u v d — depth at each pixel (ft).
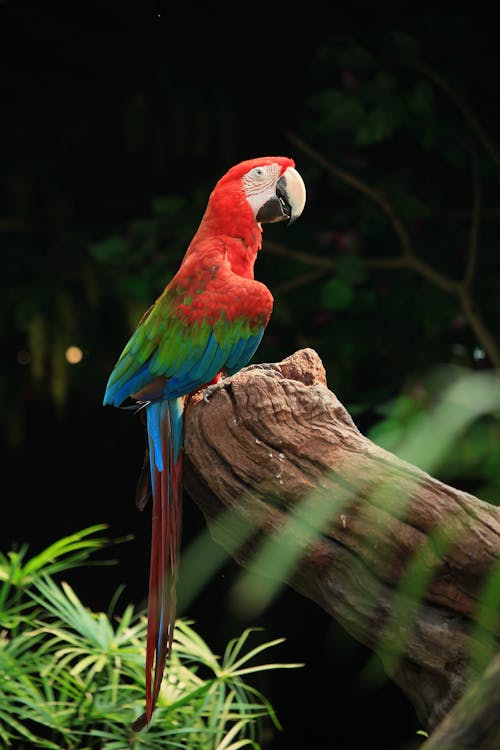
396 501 9.51
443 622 9.86
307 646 31.99
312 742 32.12
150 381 11.94
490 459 18.11
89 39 27.78
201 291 12.18
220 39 27.89
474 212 26.18
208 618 31.73
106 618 16.60
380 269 27.37
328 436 10.11
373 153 28.53
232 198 12.90
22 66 28.14
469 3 27.37
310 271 27.12
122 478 34.65
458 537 9.45
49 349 27.17
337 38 26.17
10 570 16.02
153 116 28.02
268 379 10.44
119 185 29.76
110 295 27.84
